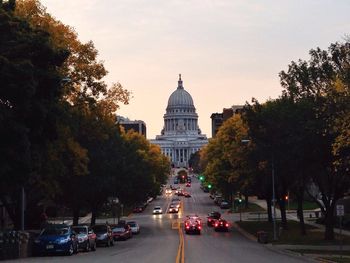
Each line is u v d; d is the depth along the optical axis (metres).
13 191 37.72
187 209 126.56
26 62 27.69
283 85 48.53
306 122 43.78
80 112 42.56
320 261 30.86
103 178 55.94
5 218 65.81
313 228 69.19
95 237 40.75
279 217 94.56
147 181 81.38
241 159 64.19
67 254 33.00
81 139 45.75
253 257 32.31
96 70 42.47
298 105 45.81
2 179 29.31
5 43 29.08
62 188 53.09
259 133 50.72
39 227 62.44
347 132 30.12
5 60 27.16
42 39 29.92
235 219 95.69
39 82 30.12
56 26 40.81
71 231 34.38
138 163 79.50
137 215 114.69
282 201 65.69
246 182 66.31
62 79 32.09
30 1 38.94
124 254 33.94
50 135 31.67
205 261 28.22
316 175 48.00
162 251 37.25
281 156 47.97
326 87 43.41
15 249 30.36
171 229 77.56
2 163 27.77
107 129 45.50
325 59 45.34
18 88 27.50
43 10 39.66
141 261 27.64
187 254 34.00
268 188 66.25
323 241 50.66
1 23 28.77
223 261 28.38
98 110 44.03
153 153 125.94
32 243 33.12
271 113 50.12
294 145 45.06
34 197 46.34
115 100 44.75
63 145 39.47
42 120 29.78
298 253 38.41
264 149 50.44
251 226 76.00
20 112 28.58
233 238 59.31
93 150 54.38
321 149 43.62
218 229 71.81
